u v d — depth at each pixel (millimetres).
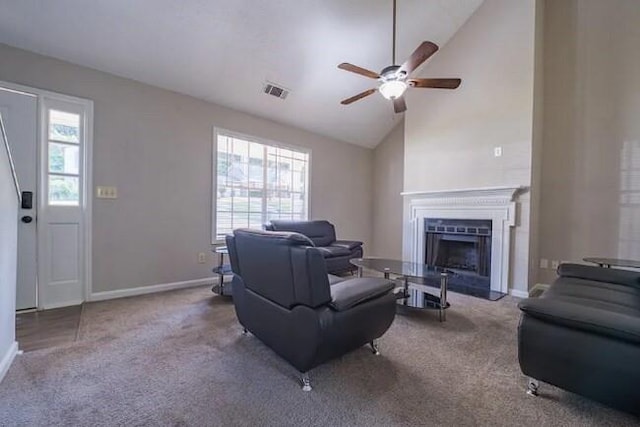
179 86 3623
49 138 2881
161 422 1342
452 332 2414
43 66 2836
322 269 1562
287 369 1808
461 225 4055
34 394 1528
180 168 3719
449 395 1562
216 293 3367
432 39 4062
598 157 3482
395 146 5828
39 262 2828
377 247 6191
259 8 3033
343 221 5820
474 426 1332
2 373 1678
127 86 3307
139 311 2822
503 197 3600
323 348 1571
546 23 3777
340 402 1495
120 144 3266
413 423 1350
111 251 3227
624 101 3324
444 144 4258
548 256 3807
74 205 3014
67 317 2637
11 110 2689
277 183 4844
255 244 1892
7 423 1320
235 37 3232
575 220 3629
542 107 3781
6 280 1763
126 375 1721
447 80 2805
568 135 3660
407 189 4723
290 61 3732
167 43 3084
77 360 1884
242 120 4348
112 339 2199
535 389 1566
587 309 1376
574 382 1377
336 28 3459
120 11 2688
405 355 2012
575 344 1363
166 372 1758
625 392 1256
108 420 1350
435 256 4367
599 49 3461
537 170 3670
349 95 4543
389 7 3416
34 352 1982
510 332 2416
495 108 3750
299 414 1403
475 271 3977
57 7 2523
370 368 1833
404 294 3096
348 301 1675
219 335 2293
